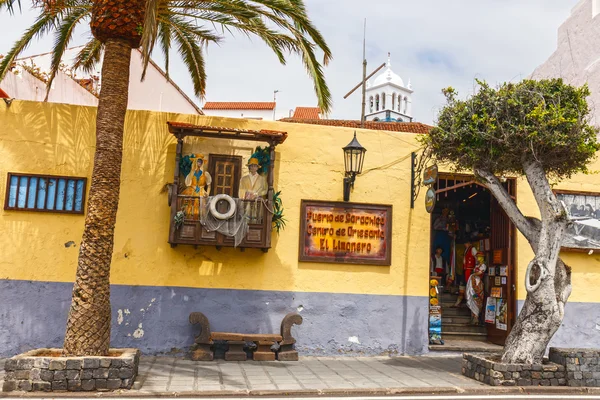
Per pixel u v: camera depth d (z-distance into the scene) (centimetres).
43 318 1004
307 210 1094
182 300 1041
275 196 1073
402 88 5375
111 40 826
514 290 1162
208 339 990
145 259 1039
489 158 877
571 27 1614
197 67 1160
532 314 845
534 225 888
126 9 823
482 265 1273
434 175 1012
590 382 823
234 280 1059
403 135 1150
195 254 1052
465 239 1513
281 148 1104
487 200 1548
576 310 1159
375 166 1131
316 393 755
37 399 680
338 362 1010
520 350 835
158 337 1027
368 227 1111
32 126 1041
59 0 976
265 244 1023
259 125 1105
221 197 1016
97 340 757
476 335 1248
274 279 1070
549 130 824
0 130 1030
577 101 855
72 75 1545
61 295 1012
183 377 830
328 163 1114
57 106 1052
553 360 856
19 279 1006
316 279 1085
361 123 1934
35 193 1026
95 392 712
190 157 1066
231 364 962
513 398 746
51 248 1020
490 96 870
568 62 1609
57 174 1036
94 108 1064
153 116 1073
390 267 1112
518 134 827
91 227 774
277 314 1065
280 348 1030
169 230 1027
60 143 1044
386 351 1092
